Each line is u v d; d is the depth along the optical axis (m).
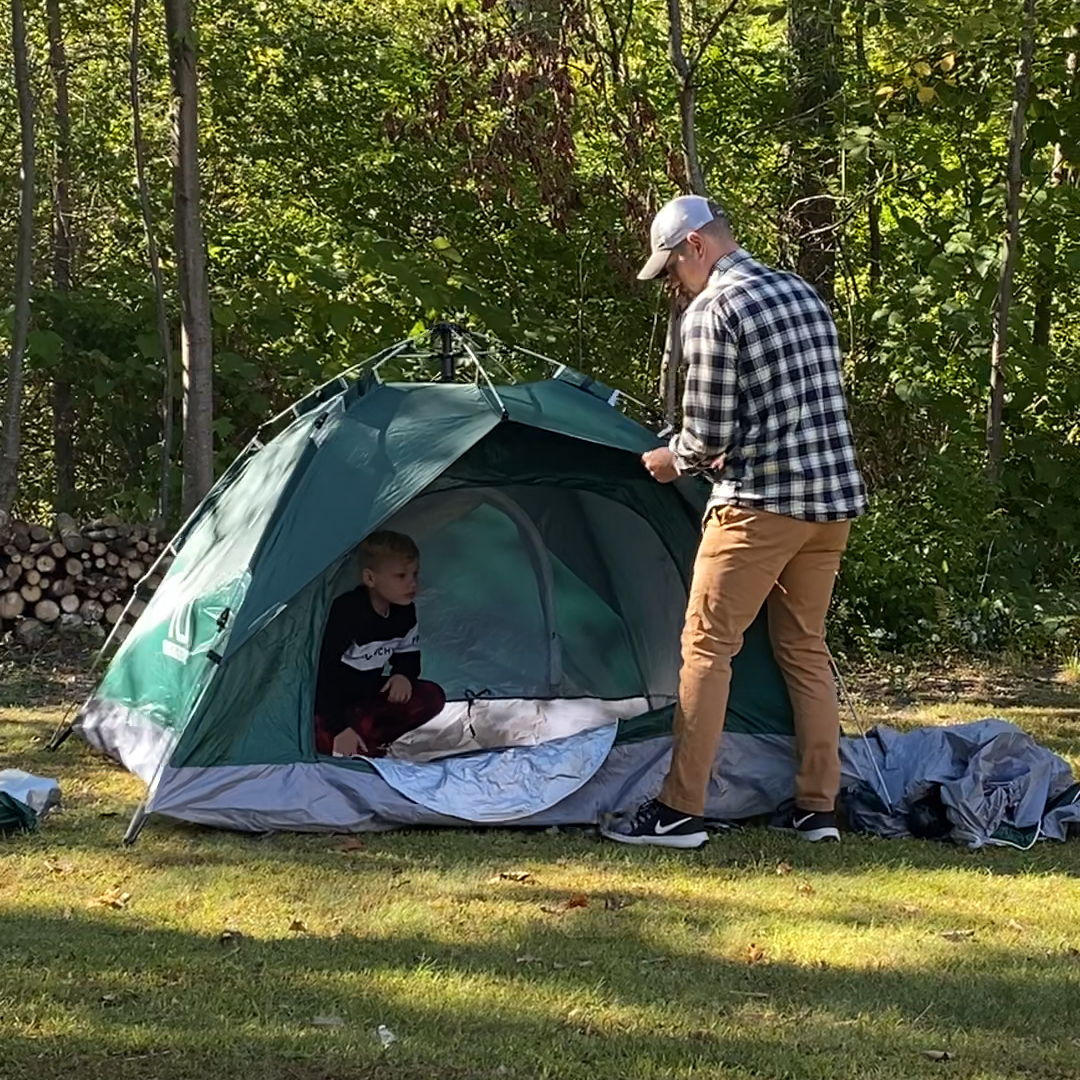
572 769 4.89
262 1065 2.91
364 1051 2.97
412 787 4.77
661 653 5.66
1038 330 10.91
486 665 5.96
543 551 5.93
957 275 10.07
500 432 5.07
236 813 4.59
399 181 10.80
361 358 9.97
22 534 8.34
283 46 10.62
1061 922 3.91
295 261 10.12
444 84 9.45
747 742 4.94
